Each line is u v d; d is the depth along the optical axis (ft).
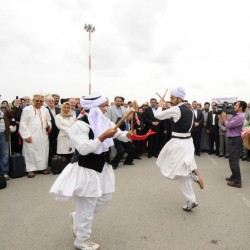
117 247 9.88
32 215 12.78
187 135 13.11
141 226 11.65
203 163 26.30
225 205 14.29
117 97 25.93
